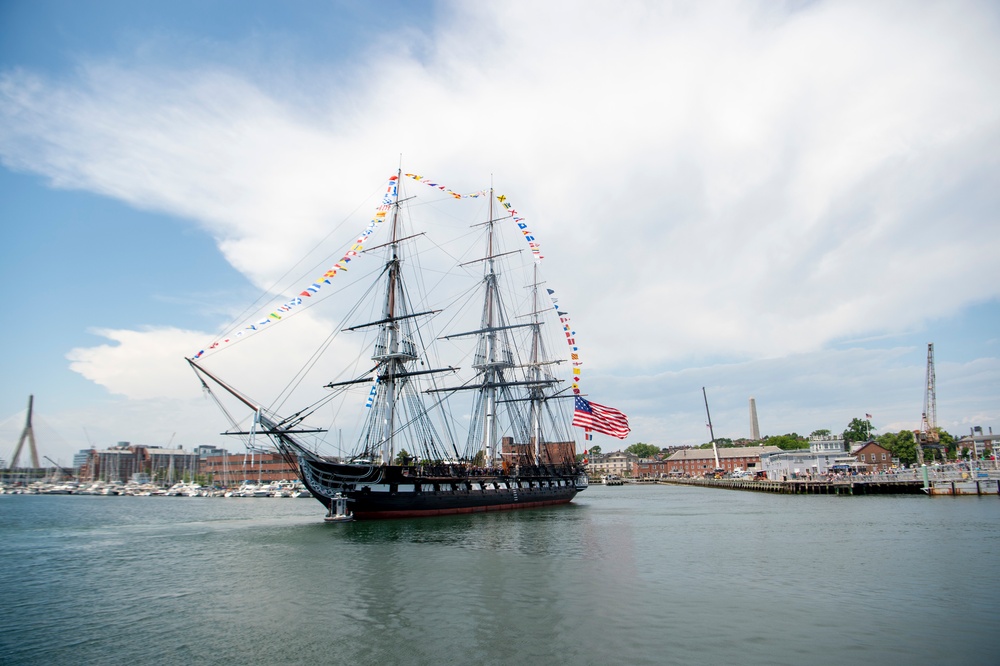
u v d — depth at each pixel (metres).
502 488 89.75
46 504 145.75
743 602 29.39
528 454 112.12
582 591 32.09
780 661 21.47
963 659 21.53
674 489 199.25
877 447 163.75
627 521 70.56
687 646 23.03
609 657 22.00
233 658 22.67
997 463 118.94
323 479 69.06
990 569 36.84
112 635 25.69
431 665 21.58
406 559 42.66
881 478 115.31
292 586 34.28
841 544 48.00
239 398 64.62
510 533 58.09
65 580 37.56
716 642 23.45
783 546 47.59
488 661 21.81
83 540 59.06
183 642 24.58
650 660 21.64
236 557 45.06
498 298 111.00
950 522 62.12
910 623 25.70
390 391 80.94
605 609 28.36
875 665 21.03
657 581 34.44
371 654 22.77
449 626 26.00
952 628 24.98
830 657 21.81
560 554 44.44
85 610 29.89
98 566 42.59
